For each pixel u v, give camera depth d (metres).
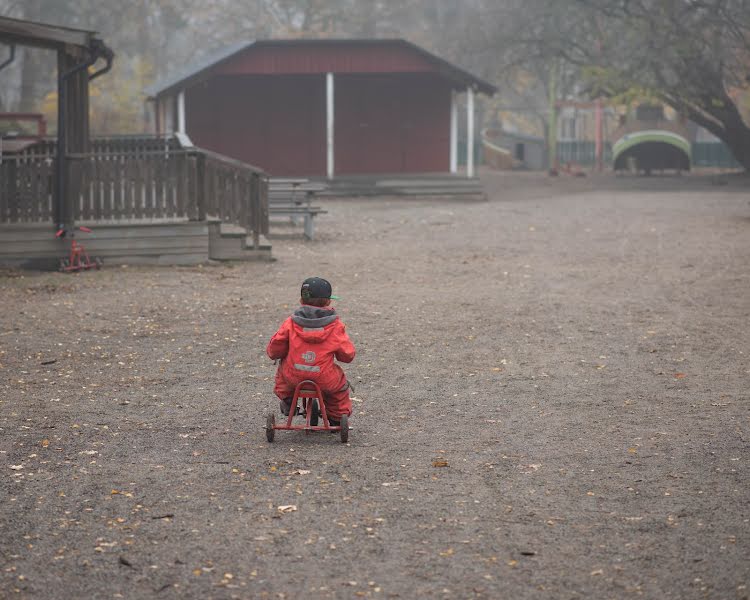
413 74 37.09
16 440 7.21
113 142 22.30
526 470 6.54
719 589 4.68
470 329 11.54
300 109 36.78
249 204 17.14
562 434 7.41
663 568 4.93
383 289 14.45
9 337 11.00
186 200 16.66
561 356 10.15
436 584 4.78
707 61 40.75
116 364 9.82
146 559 5.07
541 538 5.34
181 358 10.10
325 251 18.75
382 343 10.81
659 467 6.57
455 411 8.12
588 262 17.06
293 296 13.74
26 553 5.14
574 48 47.34
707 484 6.20
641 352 10.29
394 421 7.83
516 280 15.20
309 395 7.11
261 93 36.47
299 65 34.34
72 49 16.53
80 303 13.13
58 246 16.22
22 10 65.75
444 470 6.55
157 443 7.19
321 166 37.12
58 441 7.21
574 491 6.11
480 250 18.86
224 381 9.16
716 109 42.97
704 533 5.38
